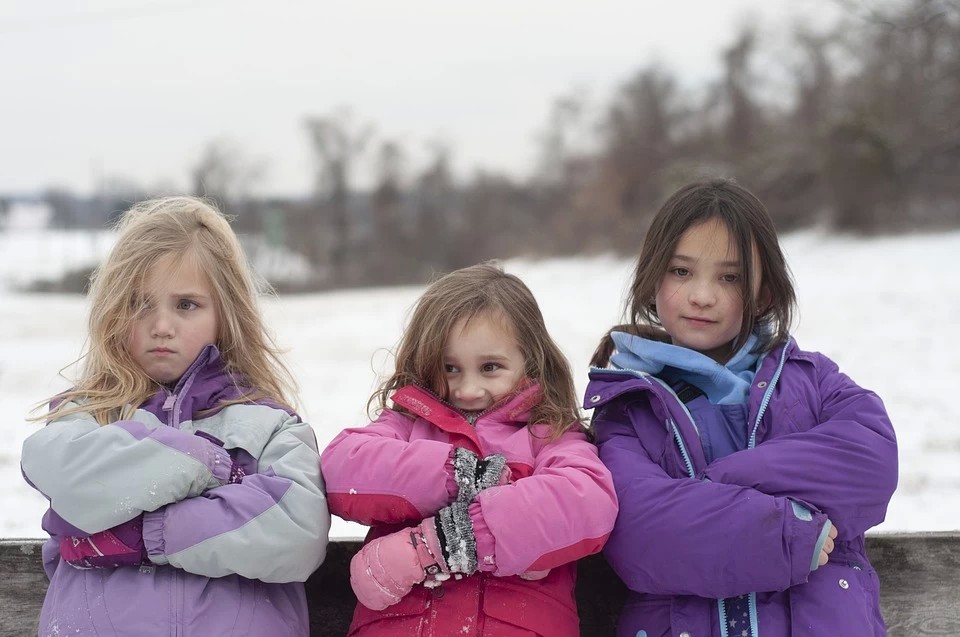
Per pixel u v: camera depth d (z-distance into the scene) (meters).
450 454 1.66
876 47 23.86
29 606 1.93
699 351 1.95
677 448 1.78
